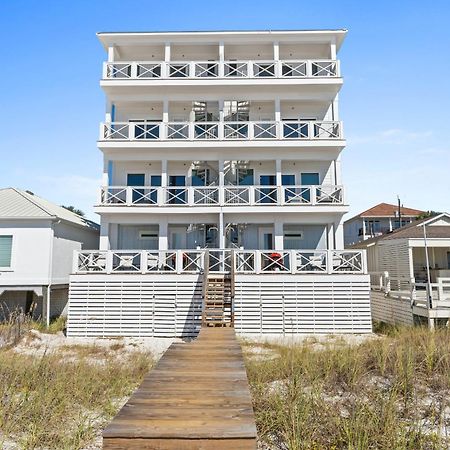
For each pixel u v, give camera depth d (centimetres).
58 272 2020
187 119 2111
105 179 1941
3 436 558
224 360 554
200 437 290
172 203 2014
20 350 1353
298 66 1967
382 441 490
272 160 1986
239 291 1636
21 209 1938
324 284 1636
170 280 1658
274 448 506
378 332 1639
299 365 806
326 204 1845
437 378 680
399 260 2052
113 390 773
